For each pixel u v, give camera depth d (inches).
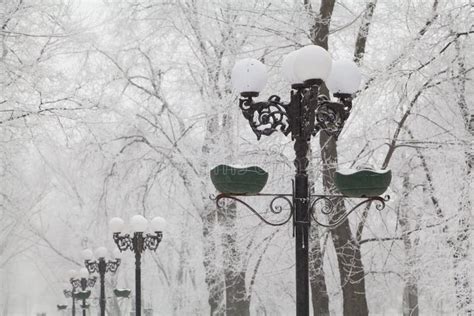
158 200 998.4
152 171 806.5
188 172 756.6
